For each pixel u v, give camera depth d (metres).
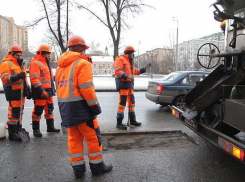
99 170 2.96
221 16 3.62
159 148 3.95
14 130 4.30
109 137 4.52
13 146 3.97
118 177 2.92
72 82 2.67
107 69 87.50
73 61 2.74
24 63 4.44
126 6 13.61
